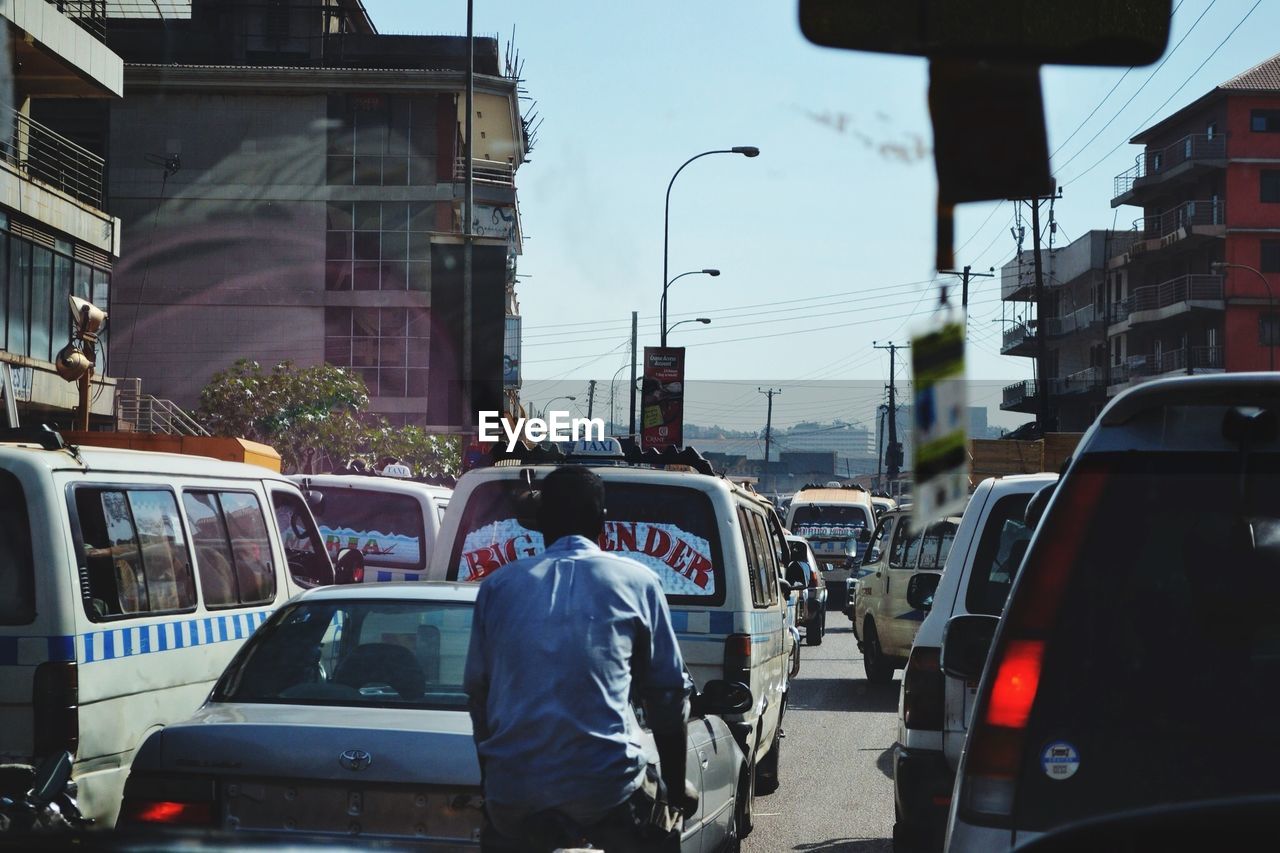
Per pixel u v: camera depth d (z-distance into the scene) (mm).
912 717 7133
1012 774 2826
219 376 47500
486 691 4430
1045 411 45719
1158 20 1755
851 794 11031
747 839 9289
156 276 59938
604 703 4281
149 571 7852
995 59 1778
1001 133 1789
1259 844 2080
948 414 1959
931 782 6988
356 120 60281
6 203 33844
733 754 7426
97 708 7141
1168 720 2785
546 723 4234
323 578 10797
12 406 11242
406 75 59500
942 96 1792
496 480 8945
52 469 7086
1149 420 2932
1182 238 72375
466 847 5145
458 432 43312
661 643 4465
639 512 8664
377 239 60125
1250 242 71500
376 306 59906
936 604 7367
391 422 59594
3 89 37688
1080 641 2852
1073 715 2822
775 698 10398
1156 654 2818
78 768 6984
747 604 8539
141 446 17469
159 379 59812
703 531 8617
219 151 60219
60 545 6988
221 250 60125
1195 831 2109
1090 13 1759
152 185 59969
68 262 38062
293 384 46812
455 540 8914
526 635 4324
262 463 18109
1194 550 2854
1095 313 81812
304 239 60062
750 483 13039
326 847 2686
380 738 5262
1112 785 2785
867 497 40656
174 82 59812
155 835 2688
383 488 14109
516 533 8898
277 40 67312
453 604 6199
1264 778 2736
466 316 40156
